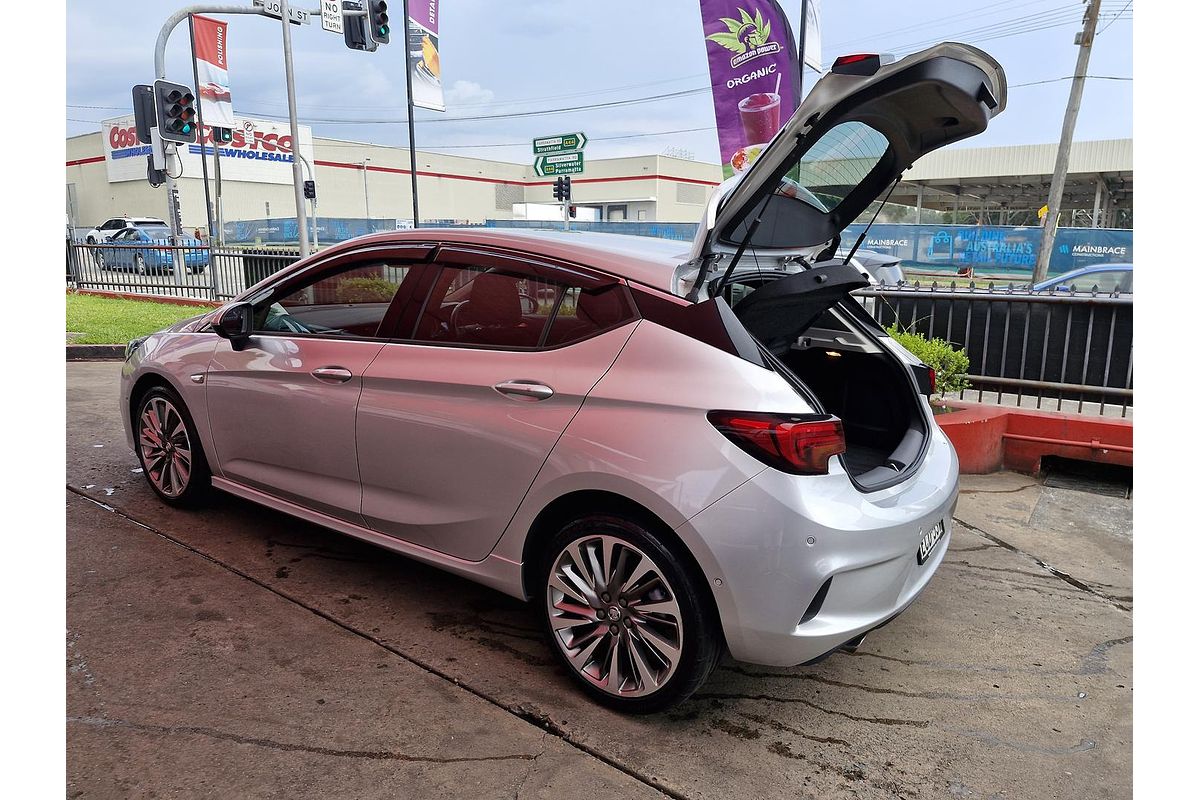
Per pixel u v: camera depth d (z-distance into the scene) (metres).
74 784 2.13
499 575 2.79
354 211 56.78
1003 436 5.37
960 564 3.96
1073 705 2.77
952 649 3.14
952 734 2.58
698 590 2.38
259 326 3.58
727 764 2.37
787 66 7.70
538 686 2.72
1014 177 29.44
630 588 2.50
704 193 63.00
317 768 2.26
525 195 68.94
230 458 3.70
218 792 2.14
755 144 7.91
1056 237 21.27
